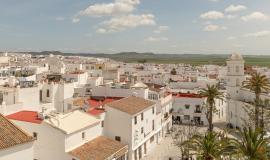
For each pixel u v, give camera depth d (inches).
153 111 3026.6
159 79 5625.0
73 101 2886.3
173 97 4224.9
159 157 2768.2
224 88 4953.3
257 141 1710.1
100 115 2443.4
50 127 2003.0
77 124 2151.8
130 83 3841.0
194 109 4170.8
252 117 3181.6
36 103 2635.3
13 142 1455.5
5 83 2982.3
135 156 2603.3
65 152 1978.3
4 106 2222.0
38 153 2033.7
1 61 6968.5
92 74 5610.2
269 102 3127.5
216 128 3924.7
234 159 1964.8
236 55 4013.3
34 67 5246.1
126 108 2576.3
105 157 2082.9
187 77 6063.0
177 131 3678.6
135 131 2566.4
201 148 1813.5
